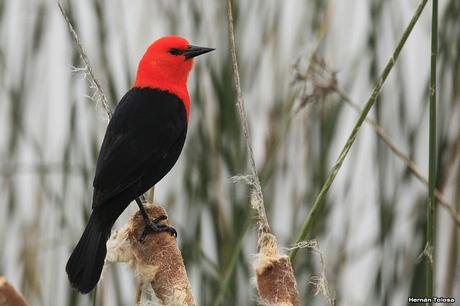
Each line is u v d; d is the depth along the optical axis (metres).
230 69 10.55
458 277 10.62
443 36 10.60
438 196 9.10
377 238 10.82
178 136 7.96
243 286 10.23
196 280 10.27
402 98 10.71
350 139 6.27
